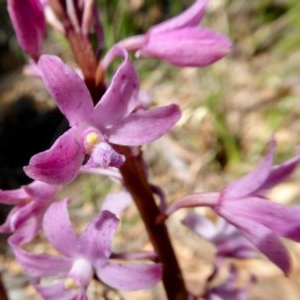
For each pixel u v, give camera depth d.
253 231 0.07
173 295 0.08
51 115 0.19
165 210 0.08
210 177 0.17
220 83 0.20
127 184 0.08
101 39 0.07
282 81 0.20
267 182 0.07
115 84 0.06
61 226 0.07
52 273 0.07
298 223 0.07
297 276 0.13
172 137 0.18
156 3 0.23
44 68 0.06
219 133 0.18
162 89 0.21
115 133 0.06
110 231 0.07
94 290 0.11
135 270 0.07
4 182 0.18
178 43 0.07
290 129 0.18
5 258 0.16
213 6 0.23
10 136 0.19
